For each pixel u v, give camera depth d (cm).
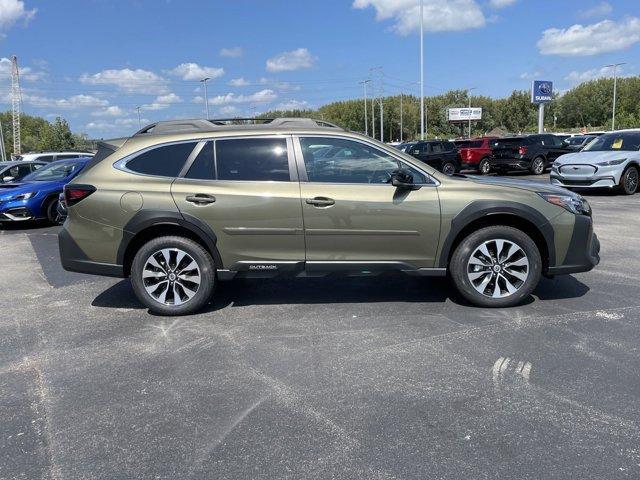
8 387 372
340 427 311
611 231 897
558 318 478
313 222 489
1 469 279
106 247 499
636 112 9644
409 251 498
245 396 350
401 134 11250
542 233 495
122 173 502
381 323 477
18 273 721
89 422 324
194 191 490
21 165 1483
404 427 309
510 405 330
